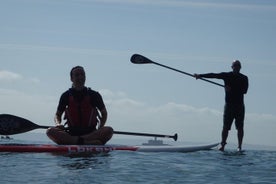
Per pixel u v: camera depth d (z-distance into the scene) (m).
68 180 6.24
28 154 8.66
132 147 10.05
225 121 11.73
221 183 6.42
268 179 6.82
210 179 6.69
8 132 10.33
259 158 9.68
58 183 6.04
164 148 10.34
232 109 11.69
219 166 8.02
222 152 10.82
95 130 10.02
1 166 7.16
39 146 9.17
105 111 10.09
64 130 9.91
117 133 10.75
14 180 6.15
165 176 6.79
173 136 11.18
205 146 11.19
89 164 7.59
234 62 11.72
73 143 9.82
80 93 9.93
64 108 10.01
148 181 6.35
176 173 7.08
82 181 6.21
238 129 11.81
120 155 8.93
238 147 11.85
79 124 9.90
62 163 7.62
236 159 9.27
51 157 8.33
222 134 11.74
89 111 9.93
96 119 10.07
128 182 6.23
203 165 8.06
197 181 6.50
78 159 8.13
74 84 9.88
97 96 10.05
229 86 11.68
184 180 6.54
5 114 10.30
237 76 11.68
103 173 6.81
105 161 8.00
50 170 6.93
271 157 10.13
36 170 6.91
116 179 6.41
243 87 11.70
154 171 7.16
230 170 7.59
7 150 8.97
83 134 9.95
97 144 9.98
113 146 9.82
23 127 10.35
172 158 8.90
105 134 10.02
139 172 7.01
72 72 9.89
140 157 8.78
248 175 7.13
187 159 8.86
